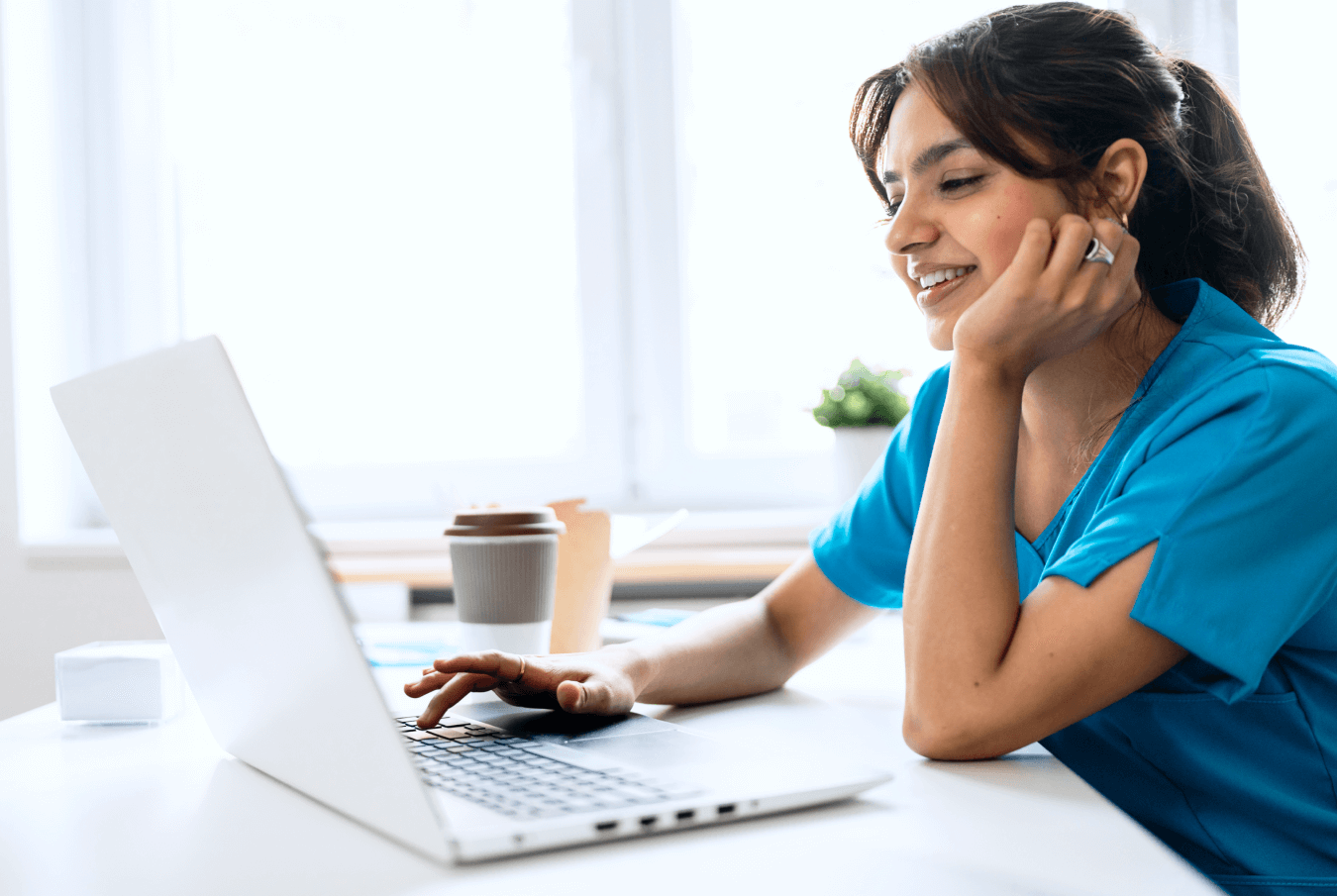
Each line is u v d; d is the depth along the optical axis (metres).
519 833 0.45
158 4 2.20
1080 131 0.81
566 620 0.97
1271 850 0.72
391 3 2.16
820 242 2.10
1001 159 0.81
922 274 0.87
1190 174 0.87
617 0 2.14
